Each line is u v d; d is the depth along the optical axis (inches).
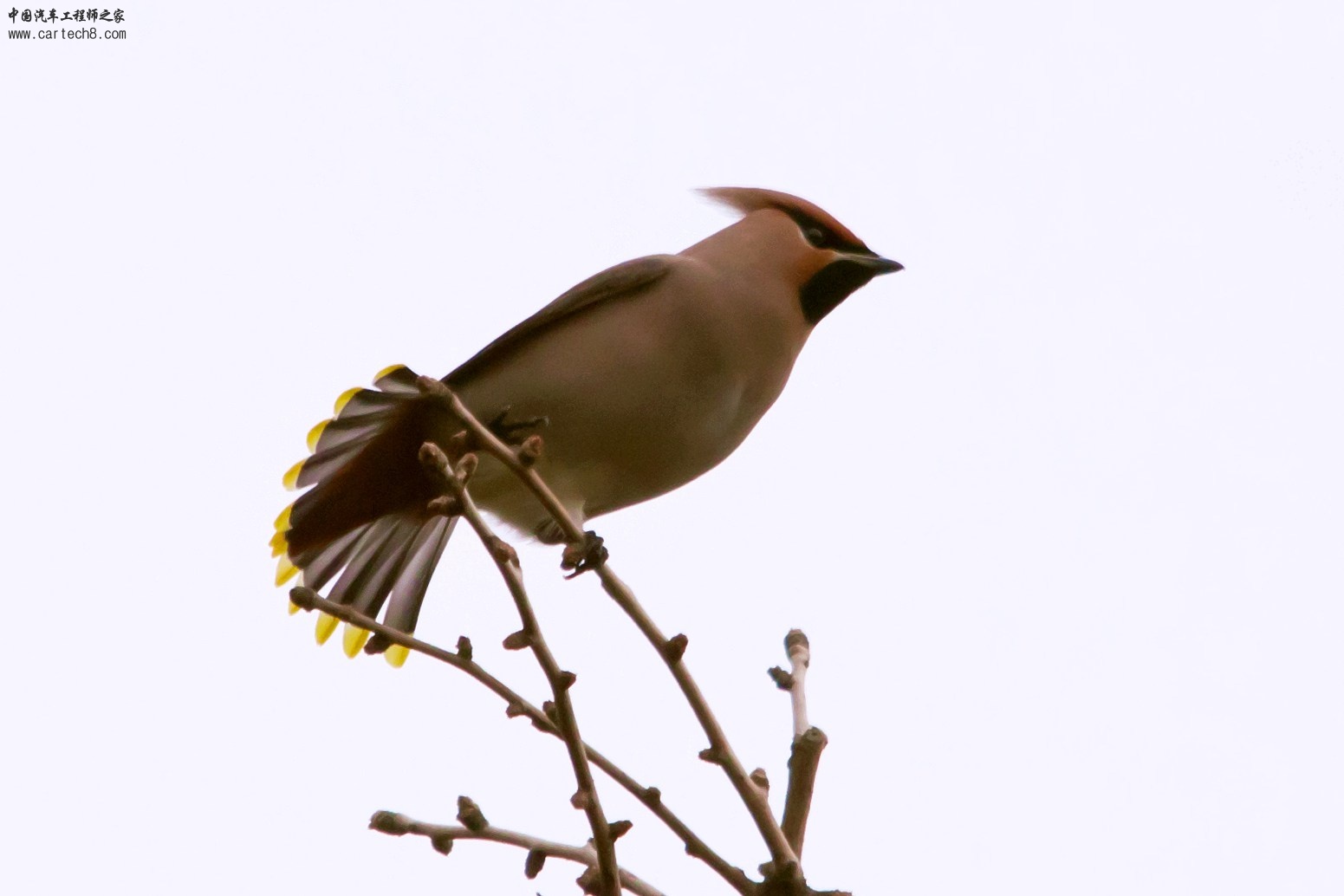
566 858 265.1
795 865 253.3
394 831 259.6
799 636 301.3
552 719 262.2
